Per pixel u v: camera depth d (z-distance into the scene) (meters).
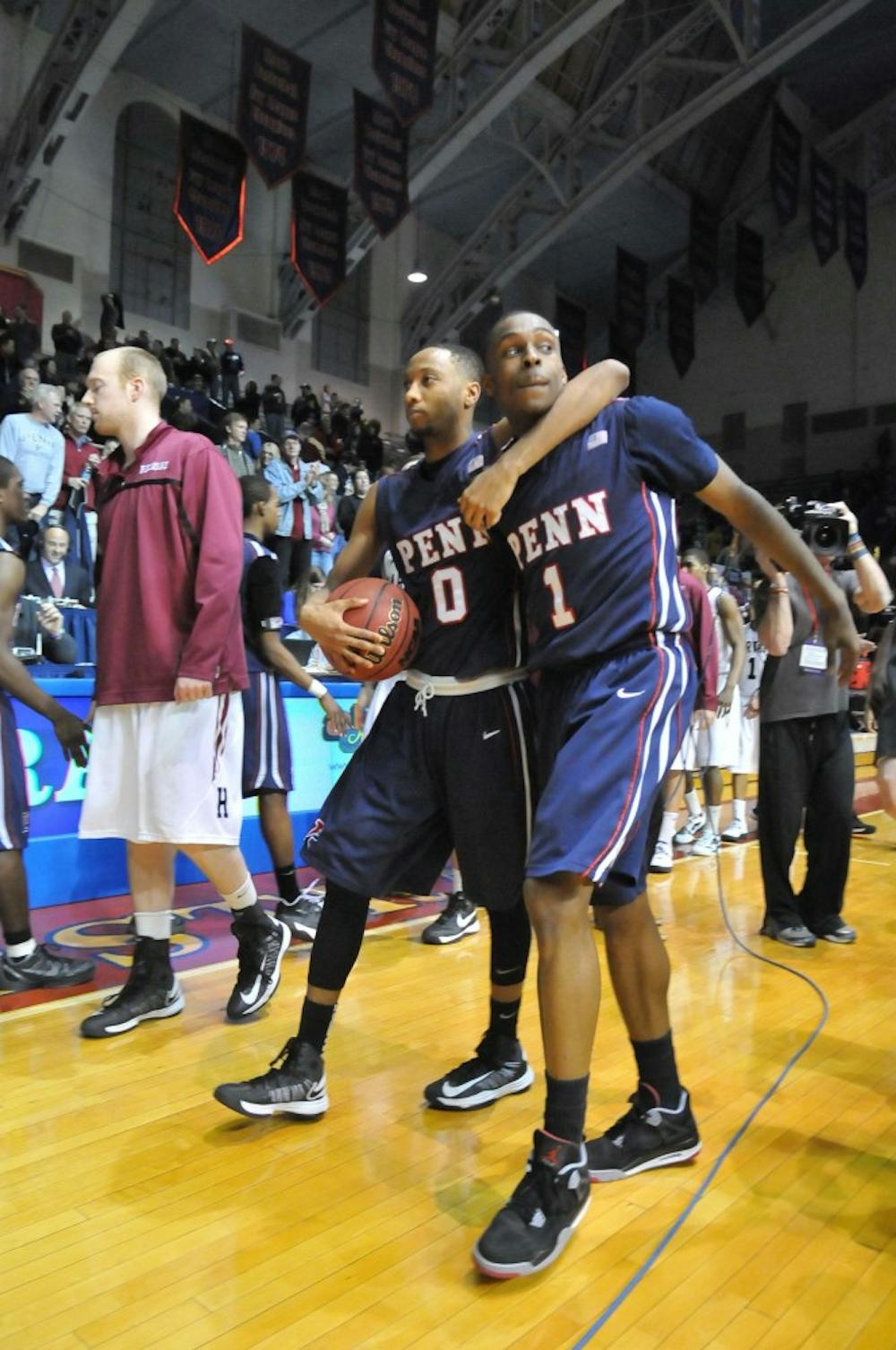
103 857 4.11
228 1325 1.43
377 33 10.57
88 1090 2.23
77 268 13.84
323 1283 1.53
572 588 1.79
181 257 15.27
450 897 3.64
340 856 2.02
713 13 14.54
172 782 2.49
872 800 8.06
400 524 2.07
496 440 1.97
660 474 1.79
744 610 7.41
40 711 2.72
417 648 2.03
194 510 2.53
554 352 1.81
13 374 9.36
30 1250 1.61
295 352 16.61
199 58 14.18
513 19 14.33
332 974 2.08
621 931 1.88
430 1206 1.77
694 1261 1.61
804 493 20.05
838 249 18.91
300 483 9.48
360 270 17.83
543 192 17.88
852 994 3.08
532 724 2.02
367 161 12.12
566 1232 1.59
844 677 1.92
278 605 3.38
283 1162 1.92
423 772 2.03
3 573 2.71
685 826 5.95
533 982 3.10
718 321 21.91
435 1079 2.34
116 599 2.55
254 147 10.54
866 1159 1.99
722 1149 2.02
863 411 19.88
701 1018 2.83
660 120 17.42
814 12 13.80
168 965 2.70
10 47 12.96
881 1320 1.46
